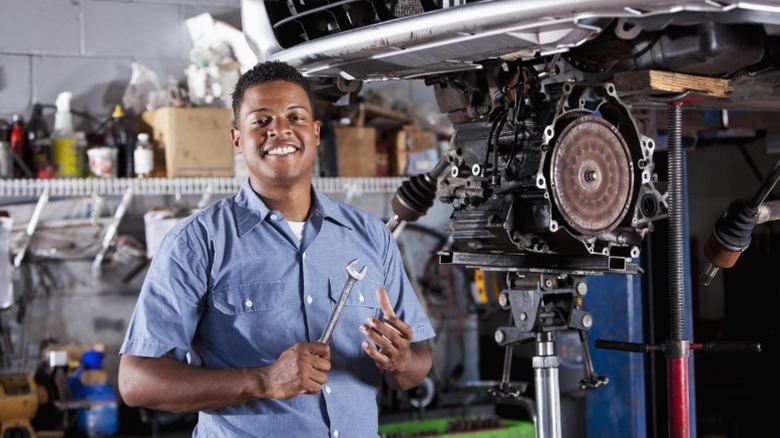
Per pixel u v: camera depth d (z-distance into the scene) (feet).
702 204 17.42
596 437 11.39
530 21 5.40
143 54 14.66
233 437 6.23
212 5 15.12
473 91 6.88
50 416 12.82
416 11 6.23
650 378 11.37
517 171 6.48
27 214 13.71
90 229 13.80
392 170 15.51
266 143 6.39
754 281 16.11
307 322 6.41
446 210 16.92
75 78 14.25
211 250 6.37
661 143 10.43
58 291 14.14
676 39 6.07
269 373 5.91
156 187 13.57
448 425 14.06
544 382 6.99
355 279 6.10
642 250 11.30
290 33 7.11
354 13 6.56
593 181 6.41
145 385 6.02
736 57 6.05
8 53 13.85
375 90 15.81
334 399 6.39
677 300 6.86
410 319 7.01
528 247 6.49
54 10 14.12
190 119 13.51
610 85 6.48
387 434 13.50
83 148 13.64
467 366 16.57
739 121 9.73
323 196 6.75
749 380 15.78
